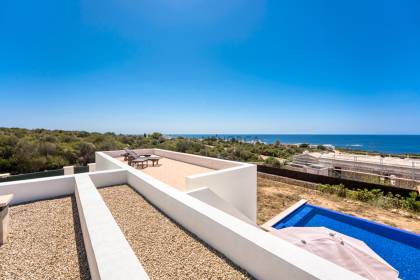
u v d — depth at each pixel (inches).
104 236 97.3
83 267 111.0
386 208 403.5
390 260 249.4
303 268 78.2
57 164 871.7
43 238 138.8
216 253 119.8
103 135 1417.3
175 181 283.4
